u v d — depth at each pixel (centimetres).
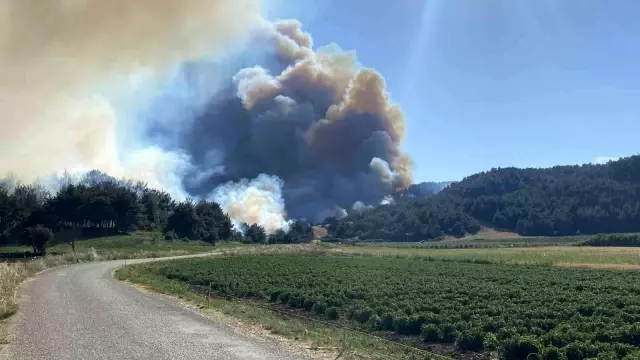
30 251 10188
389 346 1806
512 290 3359
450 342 1986
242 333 1872
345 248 12175
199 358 1436
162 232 14450
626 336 1852
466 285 3788
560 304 2719
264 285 3828
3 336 1728
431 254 9162
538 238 17562
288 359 1453
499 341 1827
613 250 9569
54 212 13525
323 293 3203
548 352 1619
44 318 2144
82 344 1606
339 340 1780
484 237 19562
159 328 1933
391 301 2850
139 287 3772
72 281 4153
